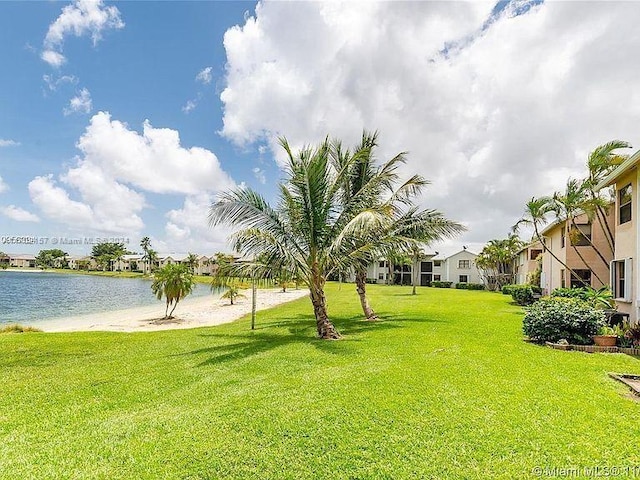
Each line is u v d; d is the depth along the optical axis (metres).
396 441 4.29
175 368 8.05
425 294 34.38
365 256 11.91
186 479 3.70
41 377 7.71
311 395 5.84
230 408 5.41
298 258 11.26
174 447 4.32
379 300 26.81
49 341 12.27
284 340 10.97
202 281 74.94
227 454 4.12
